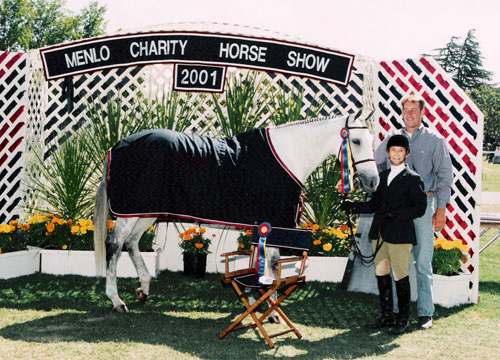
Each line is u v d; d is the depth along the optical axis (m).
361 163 4.52
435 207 4.99
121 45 5.65
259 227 4.23
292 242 4.19
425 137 4.84
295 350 4.01
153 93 6.54
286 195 4.54
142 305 5.09
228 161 4.54
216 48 5.64
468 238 5.63
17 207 6.53
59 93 6.65
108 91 6.60
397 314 4.90
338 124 4.56
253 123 6.38
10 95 6.47
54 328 4.30
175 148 4.56
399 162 4.45
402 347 4.13
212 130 6.67
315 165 4.69
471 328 4.64
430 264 4.74
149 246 6.26
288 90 6.51
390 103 6.16
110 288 4.82
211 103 6.62
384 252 4.56
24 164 6.49
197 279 6.16
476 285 5.48
